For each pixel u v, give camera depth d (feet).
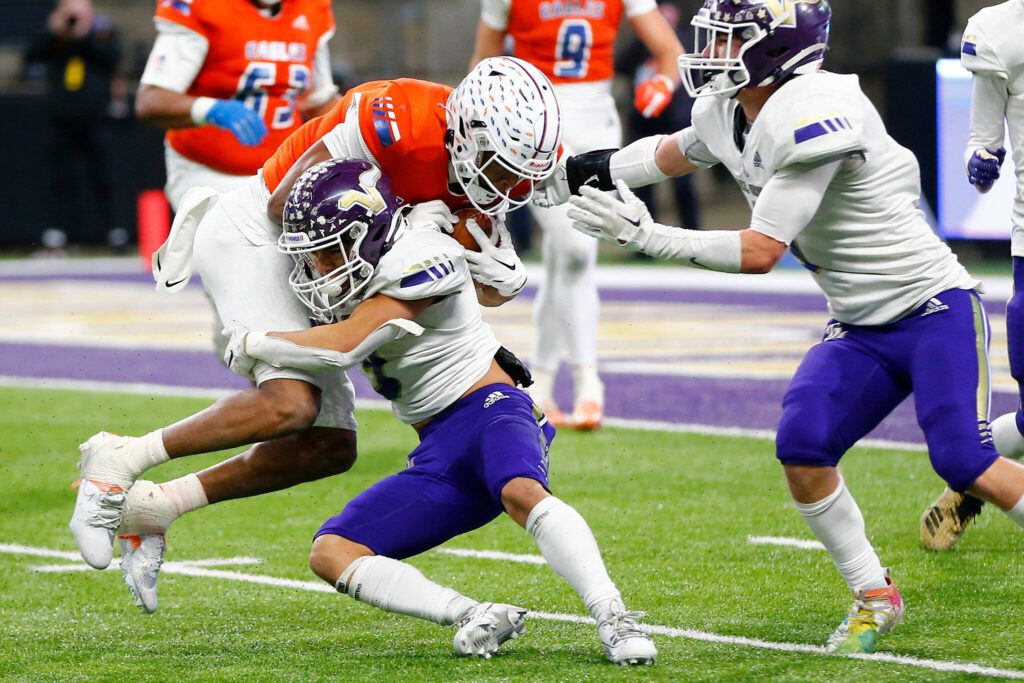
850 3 208.95
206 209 49.75
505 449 44.11
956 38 165.07
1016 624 47.47
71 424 91.40
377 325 44.06
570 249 84.99
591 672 42.47
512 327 139.23
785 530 62.49
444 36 252.42
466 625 44.29
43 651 46.70
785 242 44.06
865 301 46.55
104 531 46.83
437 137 45.75
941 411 45.42
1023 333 56.34
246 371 47.01
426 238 44.57
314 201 43.70
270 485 50.26
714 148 47.19
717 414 91.25
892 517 63.67
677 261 44.55
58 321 152.25
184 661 45.14
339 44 253.44
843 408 46.21
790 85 44.29
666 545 60.08
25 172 222.89
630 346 124.47
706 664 43.29
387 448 82.94
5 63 245.45
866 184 45.34
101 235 226.79
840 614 49.57
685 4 234.58
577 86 85.97
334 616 50.96
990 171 57.93
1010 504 44.57
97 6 256.73
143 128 224.74
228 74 76.07
